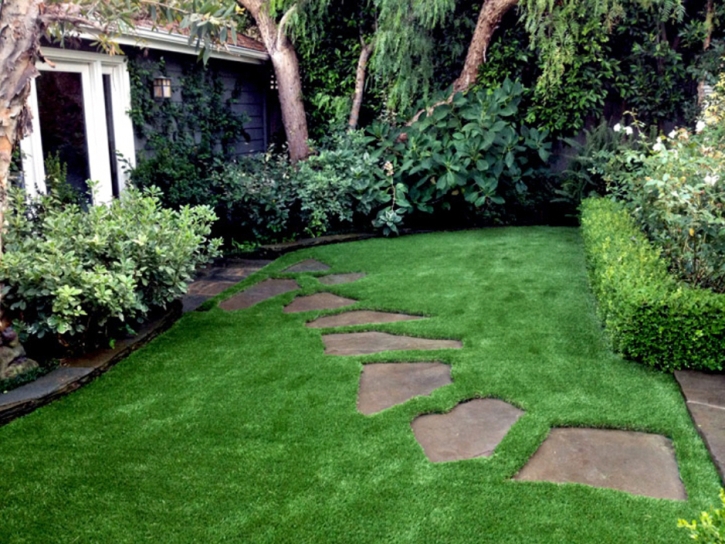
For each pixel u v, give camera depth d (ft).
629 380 10.74
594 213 19.49
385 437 8.97
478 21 26.53
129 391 10.65
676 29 26.48
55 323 10.73
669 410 9.64
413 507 7.30
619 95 27.32
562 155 27.94
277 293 17.16
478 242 22.63
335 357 12.10
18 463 8.34
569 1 24.27
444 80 29.01
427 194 25.05
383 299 15.76
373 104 30.17
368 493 7.59
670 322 11.00
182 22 11.62
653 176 14.94
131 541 6.78
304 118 29.89
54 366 11.23
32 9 10.07
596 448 8.70
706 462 8.21
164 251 13.20
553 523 6.97
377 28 28.07
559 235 23.79
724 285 13.38
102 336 12.42
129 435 9.10
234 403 10.14
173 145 24.03
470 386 10.57
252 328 14.02
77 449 8.70
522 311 14.46
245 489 7.71
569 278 17.25
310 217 24.06
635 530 6.83
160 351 12.59
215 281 18.76
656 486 7.76
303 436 9.03
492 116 24.73
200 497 7.55
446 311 14.65
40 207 15.29
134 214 14.08
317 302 16.14
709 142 16.48
